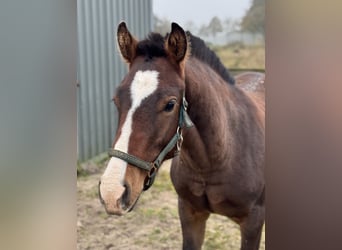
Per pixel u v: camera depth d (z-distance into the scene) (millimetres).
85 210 2906
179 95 1334
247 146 1750
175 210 2961
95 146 3979
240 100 1856
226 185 1668
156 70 1315
